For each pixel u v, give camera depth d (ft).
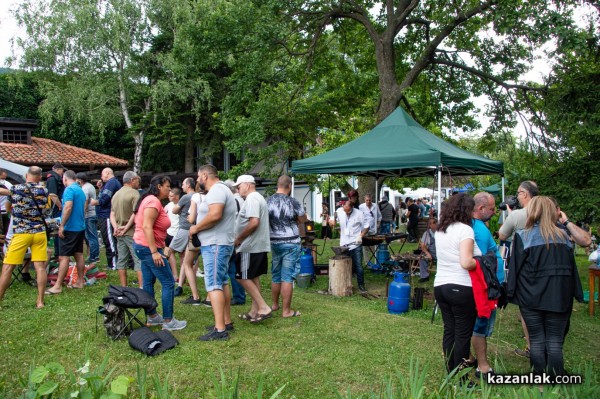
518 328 20.84
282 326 18.79
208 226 16.42
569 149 39.70
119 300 16.08
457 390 11.99
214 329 16.97
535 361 13.06
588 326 21.81
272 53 48.39
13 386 12.35
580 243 15.16
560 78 39.42
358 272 27.71
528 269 13.24
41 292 20.40
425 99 55.93
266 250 19.01
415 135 28.45
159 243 17.61
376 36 46.91
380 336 17.99
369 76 57.31
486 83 48.14
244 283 18.89
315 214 85.56
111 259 29.91
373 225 33.58
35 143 74.43
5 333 16.87
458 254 12.94
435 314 22.29
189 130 92.84
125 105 87.86
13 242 19.86
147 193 17.33
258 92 51.60
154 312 17.85
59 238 23.04
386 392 11.82
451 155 26.20
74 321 18.39
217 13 46.26
